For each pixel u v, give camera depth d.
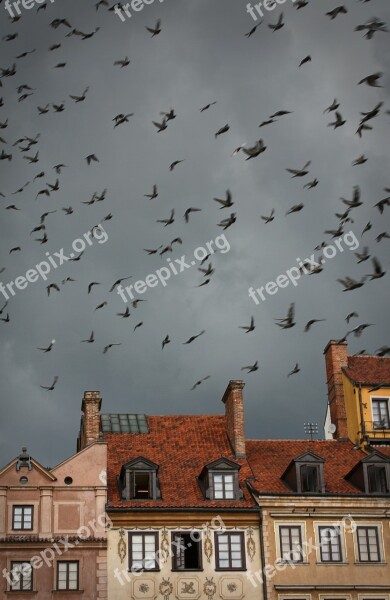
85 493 49.22
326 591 48.16
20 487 48.91
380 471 51.59
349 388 59.38
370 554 49.38
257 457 54.91
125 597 47.19
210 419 57.56
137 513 48.75
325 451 56.28
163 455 54.03
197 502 49.72
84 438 55.31
